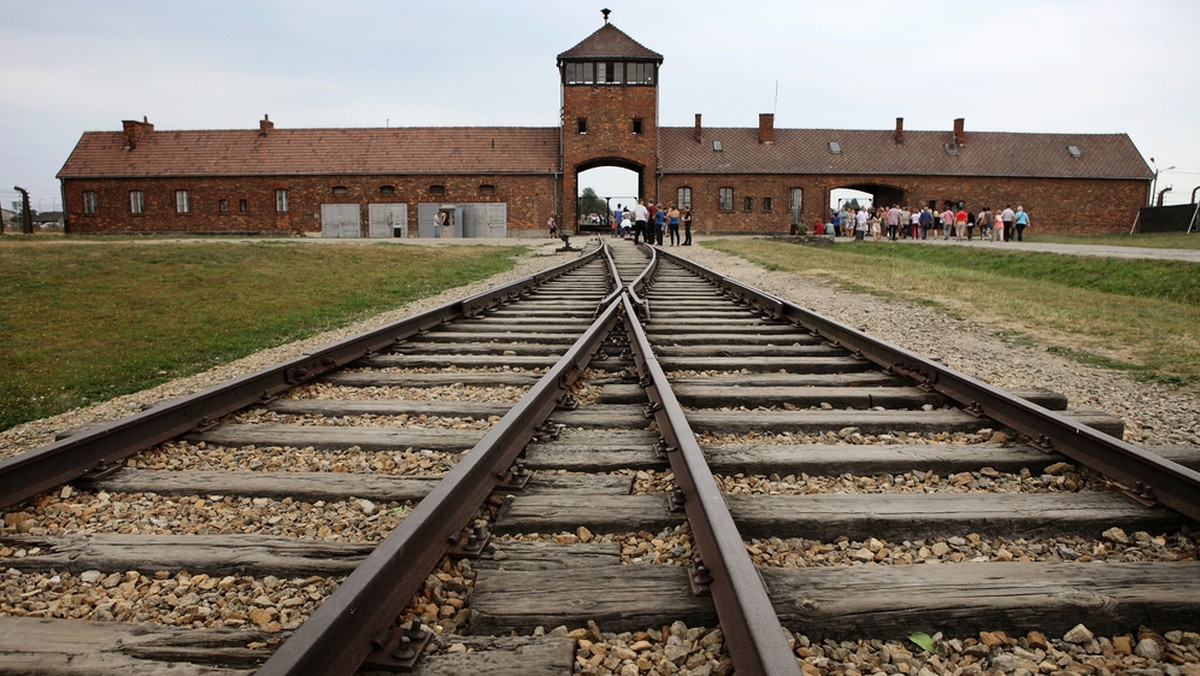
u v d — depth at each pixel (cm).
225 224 5291
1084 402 612
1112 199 5619
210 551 298
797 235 4369
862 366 659
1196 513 321
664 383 495
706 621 251
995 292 1431
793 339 791
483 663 223
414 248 2500
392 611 238
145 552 298
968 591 262
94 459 396
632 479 382
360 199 5206
